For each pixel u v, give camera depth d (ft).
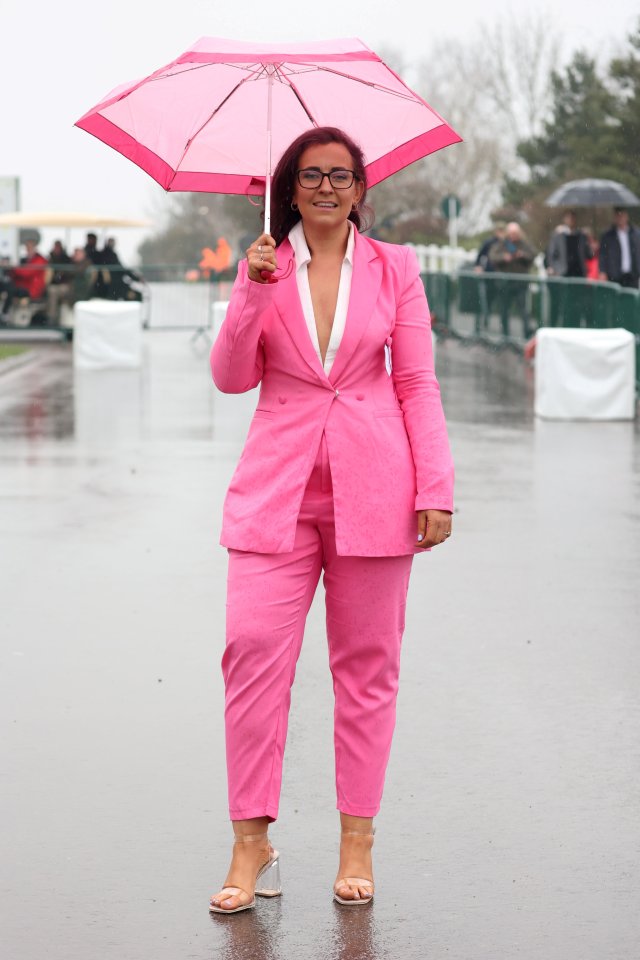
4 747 20.02
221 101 15.69
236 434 53.72
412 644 25.41
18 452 48.96
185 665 24.06
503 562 32.14
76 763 19.42
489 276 96.48
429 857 16.51
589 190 99.25
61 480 43.01
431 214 219.82
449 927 14.75
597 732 20.83
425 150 16.10
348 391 15.19
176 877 15.96
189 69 15.49
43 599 28.58
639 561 32.32
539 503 39.52
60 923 14.84
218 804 18.03
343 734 15.57
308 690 22.75
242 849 15.34
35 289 114.01
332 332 14.99
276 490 15.07
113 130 15.83
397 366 15.48
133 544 33.86
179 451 49.11
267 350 15.20
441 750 20.02
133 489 41.45
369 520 15.05
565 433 54.65
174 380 77.87
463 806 18.02
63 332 114.21
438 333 108.78
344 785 15.58
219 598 28.76
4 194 132.46
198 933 14.62
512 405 64.69
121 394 69.72
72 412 61.31
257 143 16.02
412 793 18.44
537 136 198.49
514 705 22.03
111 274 114.42
